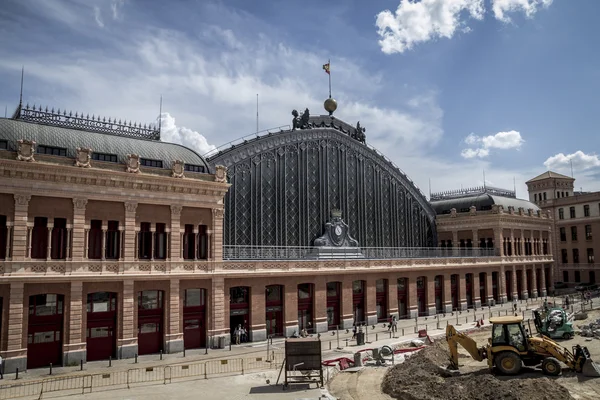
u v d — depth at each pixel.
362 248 67.44
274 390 29.03
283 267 50.44
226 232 52.53
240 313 47.44
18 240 35.22
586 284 101.94
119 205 40.25
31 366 35.53
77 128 44.78
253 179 56.12
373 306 59.59
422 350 37.88
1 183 34.88
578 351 31.66
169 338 41.31
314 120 65.56
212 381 31.33
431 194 96.06
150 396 27.77
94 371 34.53
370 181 71.88
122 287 39.44
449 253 82.31
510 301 84.25
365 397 28.33
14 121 38.44
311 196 62.47
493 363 32.50
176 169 43.06
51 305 36.78
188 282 43.28
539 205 113.56
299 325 52.19
